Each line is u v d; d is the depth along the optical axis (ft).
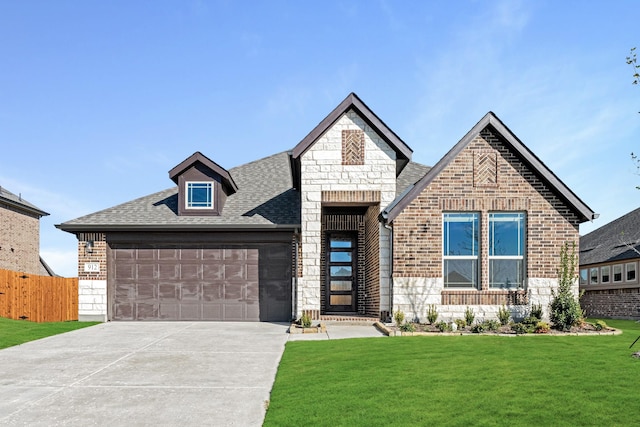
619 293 85.20
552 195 49.37
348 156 54.39
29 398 25.88
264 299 57.82
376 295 55.01
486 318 48.34
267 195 64.80
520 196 49.37
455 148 49.16
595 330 44.55
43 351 38.60
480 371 28.19
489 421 20.39
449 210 49.34
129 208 61.41
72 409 24.03
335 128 54.65
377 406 22.44
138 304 57.67
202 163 59.47
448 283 49.37
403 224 49.14
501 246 49.78
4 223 95.86
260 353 37.29
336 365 30.73
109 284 57.77
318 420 21.02
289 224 56.59
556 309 46.14
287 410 22.66
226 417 22.72
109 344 41.55
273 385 27.61
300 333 46.83
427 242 49.03
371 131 54.65
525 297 48.52
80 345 41.14
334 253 64.28
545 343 37.35
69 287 58.80
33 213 106.83
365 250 62.44
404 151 53.83
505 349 34.71
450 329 44.34
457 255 49.60
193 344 41.34
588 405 22.07
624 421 20.26
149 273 57.93
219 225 56.54
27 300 58.95
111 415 23.11
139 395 26.27
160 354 37.09
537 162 48.67
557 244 48.96
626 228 96.63
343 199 54.03
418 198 49.34
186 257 58.08
